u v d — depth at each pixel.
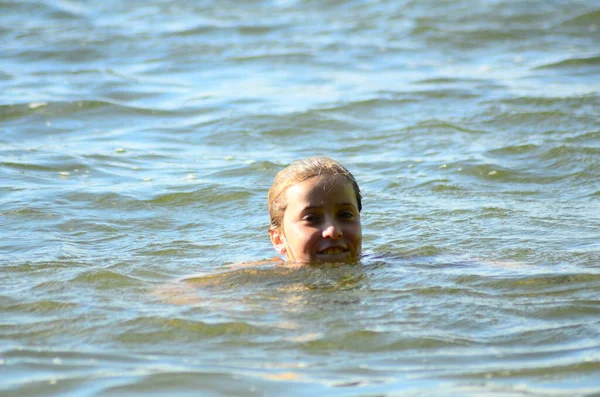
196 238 21.91
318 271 18.19
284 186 19.38
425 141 32.25
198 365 13.11
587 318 15.10
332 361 13.27
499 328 14.68
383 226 22.86
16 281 17.72
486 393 11.99
